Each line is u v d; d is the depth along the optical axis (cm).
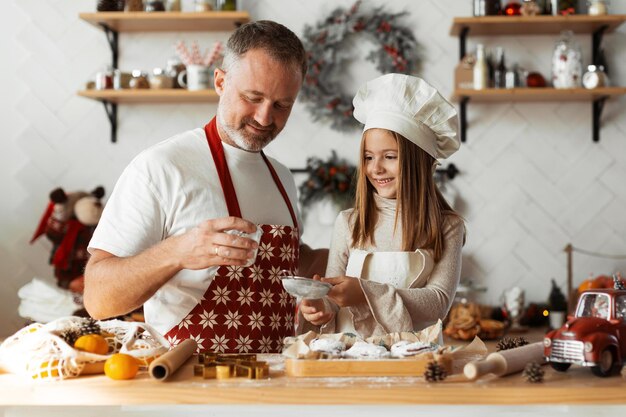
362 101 194
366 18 350
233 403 125
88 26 360
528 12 327
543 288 348
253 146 185
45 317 301
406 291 174
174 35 358
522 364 135
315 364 135
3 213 358
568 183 348
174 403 126
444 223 191
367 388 124
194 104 357
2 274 357
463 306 321
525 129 349
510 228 349
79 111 359
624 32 347
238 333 184
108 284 162
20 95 360
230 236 148
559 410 134
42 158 359
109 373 134
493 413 134
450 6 350
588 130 348
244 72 176
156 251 158
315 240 348
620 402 123
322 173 341
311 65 348
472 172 350
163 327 183
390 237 190
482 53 331
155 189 180
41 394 129
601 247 347
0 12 360
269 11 354
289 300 196
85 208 327
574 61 329
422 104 186
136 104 358
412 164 187
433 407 135
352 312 176
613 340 134
